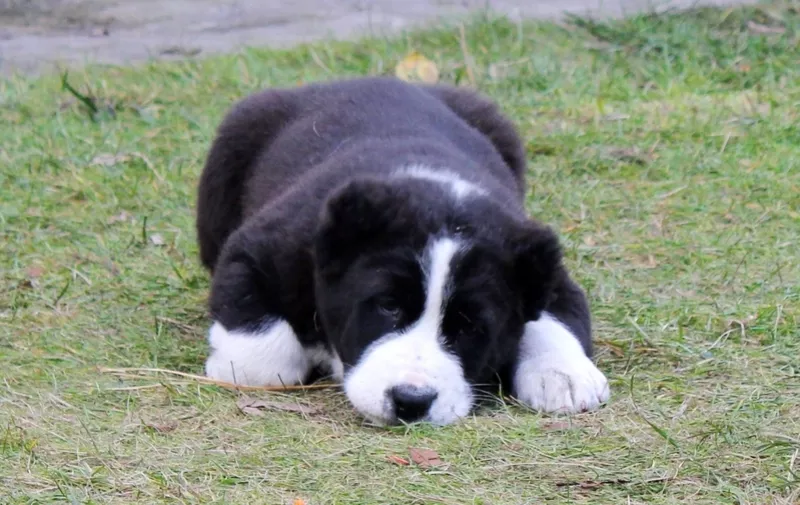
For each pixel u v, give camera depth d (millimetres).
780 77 18984
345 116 11086
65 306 11078
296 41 21109
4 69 19766
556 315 9578
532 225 9000
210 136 16016
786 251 12508
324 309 9055
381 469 7691
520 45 20016
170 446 7996
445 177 9477
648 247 12633
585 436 8305
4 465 7617
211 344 9797
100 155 15391
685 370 9688
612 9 22297
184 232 13148
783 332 10422
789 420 8578
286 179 10672
